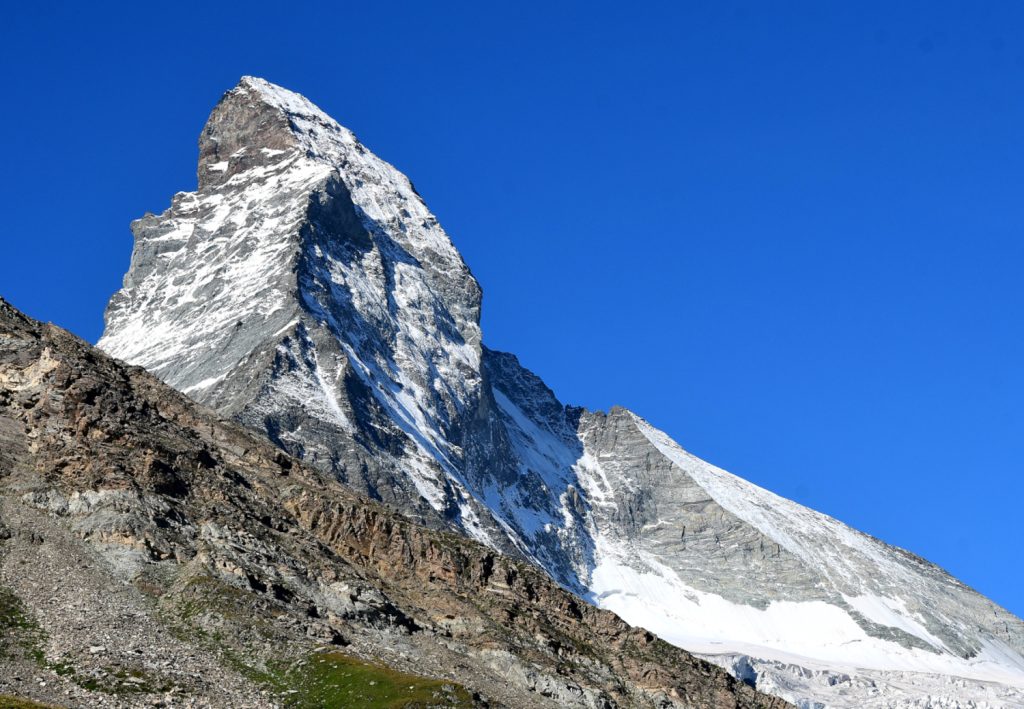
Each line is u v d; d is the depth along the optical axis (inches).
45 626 6338.6
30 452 7864.2
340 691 6491.1
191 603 6894.7
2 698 5472.4
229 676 6382.9
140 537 7317.9
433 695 6579.7
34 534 7140.8
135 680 6072.8
